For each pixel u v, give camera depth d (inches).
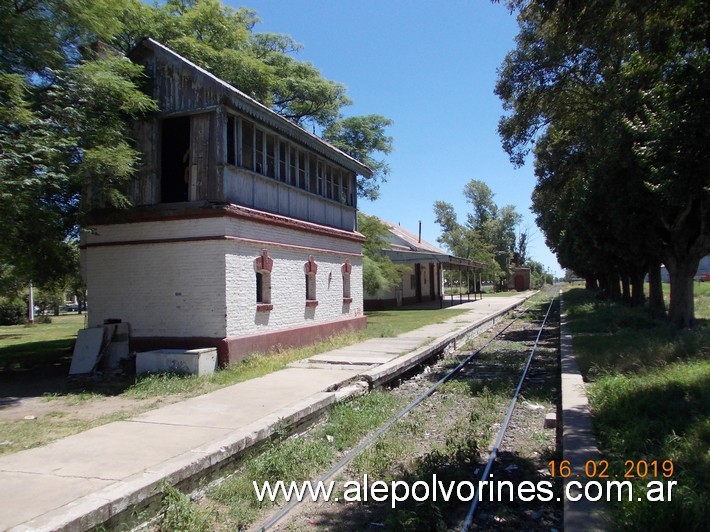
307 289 612.7
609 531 151.5
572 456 212.1
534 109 651.5
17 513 160.4
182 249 461.7
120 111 458.6
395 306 1430.9
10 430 269.7
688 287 575.5
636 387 297.7
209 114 466.6
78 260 542.6
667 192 387.9
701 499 157.9
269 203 532.7
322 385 364.5
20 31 367.2
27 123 357.1
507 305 1464.1
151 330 466.9
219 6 730.2
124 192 489.1
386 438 279.4
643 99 446.9
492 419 321.4
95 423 281.9
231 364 443.8
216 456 217.5
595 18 356.2
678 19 329.7
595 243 729.0
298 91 873.5
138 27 640.4
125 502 171.2
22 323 1381.6
